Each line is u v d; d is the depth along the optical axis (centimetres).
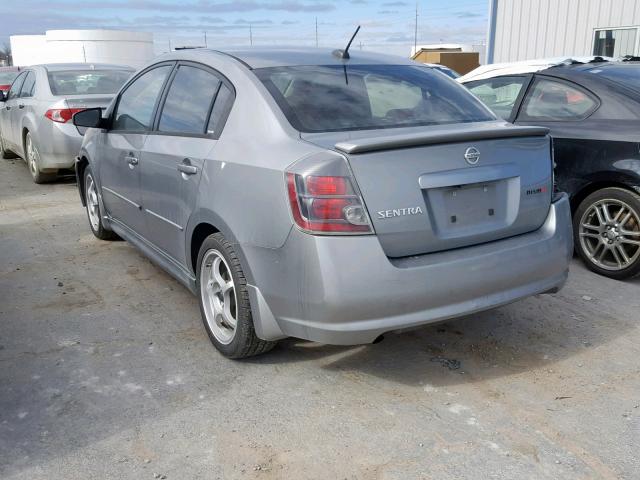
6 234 605
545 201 330
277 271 294
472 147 302
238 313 325
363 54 403
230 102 346
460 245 302
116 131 477
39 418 294
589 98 485
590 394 314
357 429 286
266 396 314
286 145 301
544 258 320
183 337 379
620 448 271
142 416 296
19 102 886
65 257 532
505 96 557
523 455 266
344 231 274
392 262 282
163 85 421
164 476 254
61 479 252
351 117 326
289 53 383
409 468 258
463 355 356
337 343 287
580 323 396
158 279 477
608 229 466
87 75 870
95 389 319
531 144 325
